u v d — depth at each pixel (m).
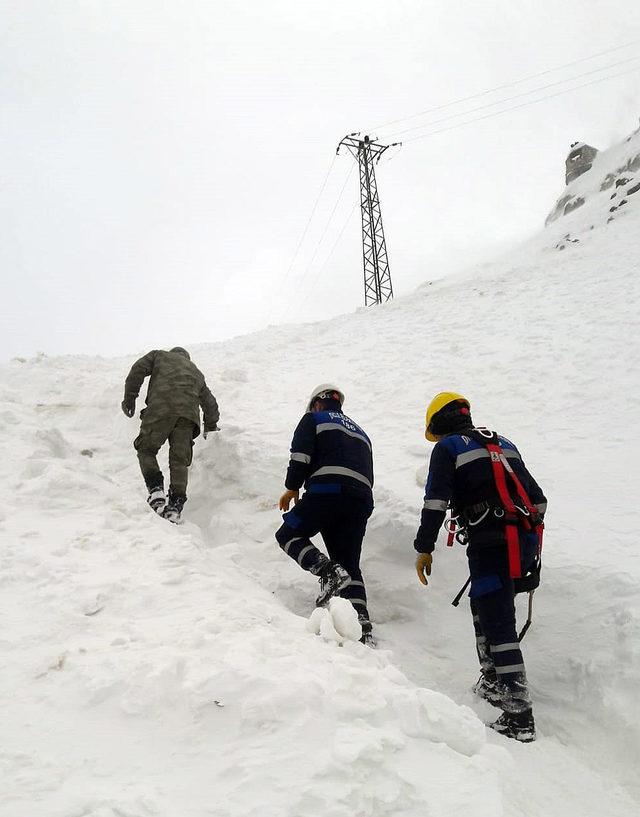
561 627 2.90
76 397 7.03
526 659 2.86
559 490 4.11
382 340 8.81
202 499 4.86
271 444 5.06
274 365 8.40
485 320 8.75
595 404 5.41
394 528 3.77
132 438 5.90
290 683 1.64
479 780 1.46
